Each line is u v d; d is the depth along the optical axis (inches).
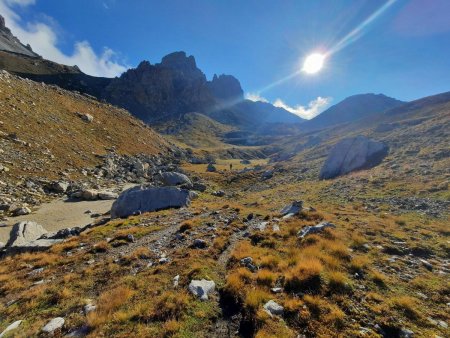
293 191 1927.9
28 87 3336.6
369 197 1246.3
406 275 482.6
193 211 1198.3
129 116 5438.0
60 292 465.7
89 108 4212.6
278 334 325.4
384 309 371.9
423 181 1280.8
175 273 507.5
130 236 800.9
